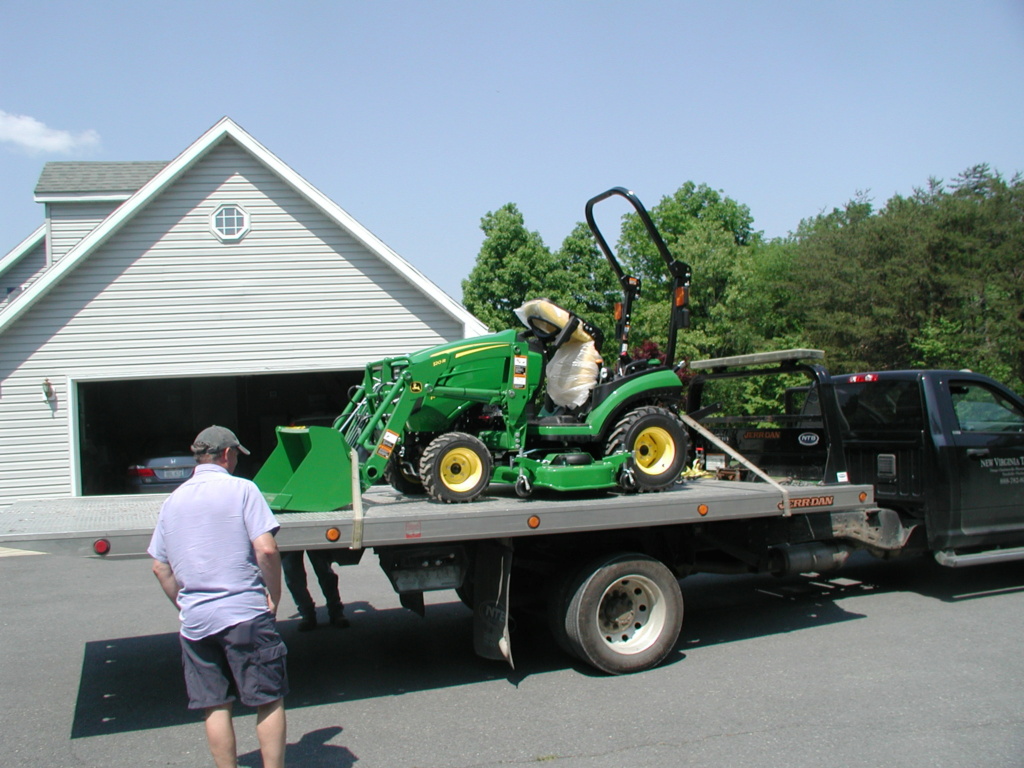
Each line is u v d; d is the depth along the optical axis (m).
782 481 7.17
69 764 3.99
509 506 5.07
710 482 6.83
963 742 4.00
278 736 3.44
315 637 6.25
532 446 6.02
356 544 4.50
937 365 19.20
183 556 3.43
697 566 6.25
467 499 5.36
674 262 6.48
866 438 7.29
